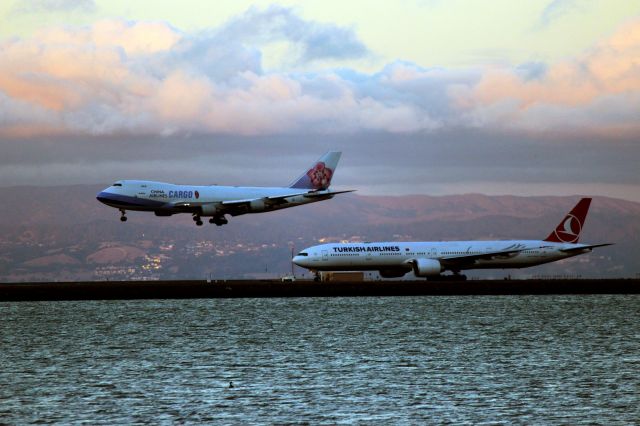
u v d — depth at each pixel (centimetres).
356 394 14312
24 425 12262
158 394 14375
